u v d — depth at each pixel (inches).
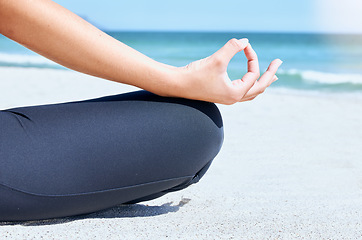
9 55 737.6
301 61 835.4
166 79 53.5
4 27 48.1
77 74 366.3
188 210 69.9
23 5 46.9
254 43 1448.1
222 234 58.1
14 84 293.6
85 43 50.0
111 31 2496.3
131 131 53.5
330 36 1686.8
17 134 51.0
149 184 56.4
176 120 55.3
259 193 88.0
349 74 551.5
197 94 54.8
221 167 114.9
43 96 246.7
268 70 61.2
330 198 84.9
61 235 54.6
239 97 55.8
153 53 1175.6
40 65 585.9
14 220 55.0
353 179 104.7
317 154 134.9
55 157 51.3
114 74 52.8
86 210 56.7
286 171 112.3
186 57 1054.4
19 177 50.3
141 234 56.5
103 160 52.7
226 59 52.7
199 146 56.8
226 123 192.1
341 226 64.2
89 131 52.5
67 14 49.8
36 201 52.1
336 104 260.1
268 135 166.1
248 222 64.3
